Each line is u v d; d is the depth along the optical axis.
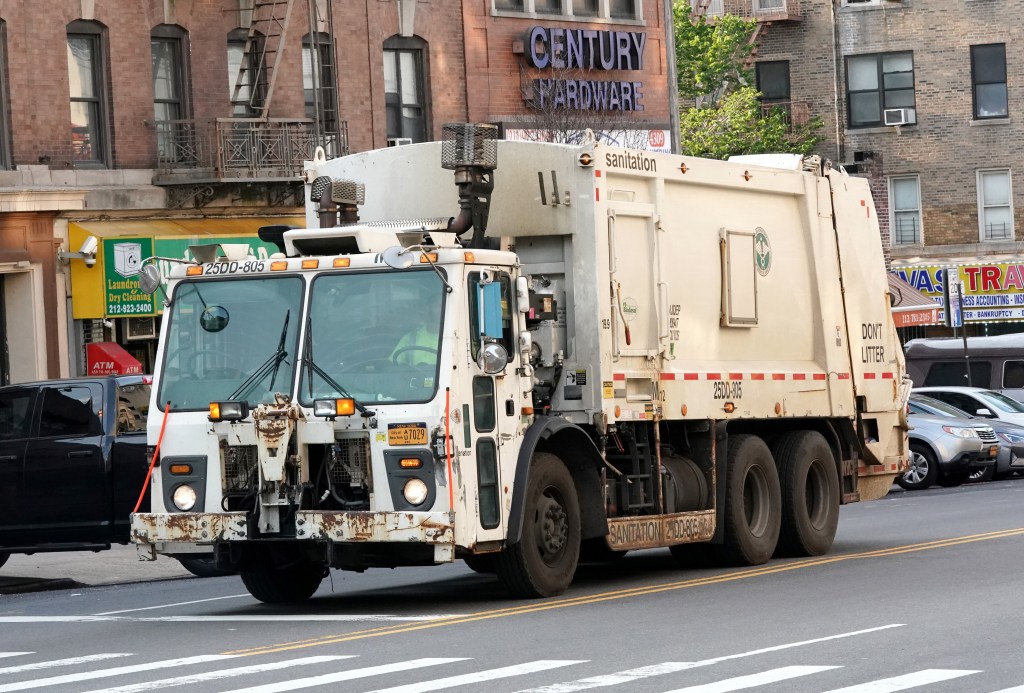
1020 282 86.69
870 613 20.59
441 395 21.34
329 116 54.00
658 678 16.02
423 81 57.06
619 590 24.27
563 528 23.66
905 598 22.08
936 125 89.25
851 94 90.56
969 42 88.69
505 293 22.70
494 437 22.20
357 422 21.58
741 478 27.59
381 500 21.44
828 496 29.98
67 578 32.09
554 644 18.64
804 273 30.08
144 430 29.91
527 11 59.69
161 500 22.53
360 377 21.81
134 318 49.50
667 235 26.27
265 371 22.20
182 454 22.39
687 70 87.44
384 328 21.88
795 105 89.88
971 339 65.75
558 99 59.00
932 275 88.25
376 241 22.62
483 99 58.34
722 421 27.28
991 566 26.03
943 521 36.47
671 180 26.39
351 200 24.31
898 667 16.39
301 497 21.61
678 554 28.30
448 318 21.59
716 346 27.48
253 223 51.88
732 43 87.62
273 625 21.67
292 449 21.73
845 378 30.89
